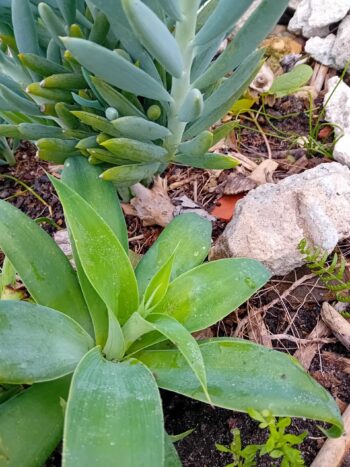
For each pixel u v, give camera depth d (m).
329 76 0.59
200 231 0.37
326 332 0.40
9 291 0.37
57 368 0.28
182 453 0.34
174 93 0.33
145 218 0.46
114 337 0.30
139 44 0.31
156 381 0.30
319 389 0.28
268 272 0.33
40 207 0.49
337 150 0.49
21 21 0.32
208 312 0.32
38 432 0.28
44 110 0.35
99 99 0.35
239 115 0.56
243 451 0.30
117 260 0.31
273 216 0.41
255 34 0.29
